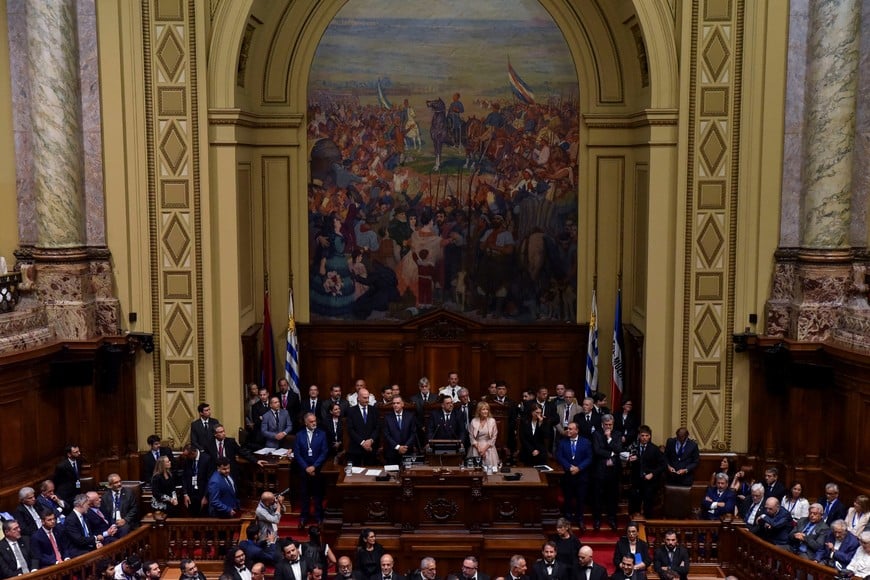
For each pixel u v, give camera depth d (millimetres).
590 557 12422
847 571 11359
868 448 14281
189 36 15477
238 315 16109
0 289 14648
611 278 17984
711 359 15859
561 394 16062
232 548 12789
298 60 17656
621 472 15242
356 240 18141
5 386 14234
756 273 15633
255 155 17719
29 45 15055
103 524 13484
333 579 12586
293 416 16562
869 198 15453
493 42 17719
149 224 15758
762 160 15445
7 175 16141
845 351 14219
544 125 17875
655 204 15852
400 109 17875
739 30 15344
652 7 15492
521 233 18094
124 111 15555
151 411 16000
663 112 15562
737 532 13336
